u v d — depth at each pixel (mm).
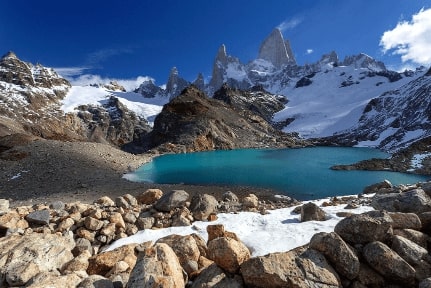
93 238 11531
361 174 49125
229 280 7148
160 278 6266
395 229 8633
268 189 36688
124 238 11945
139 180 43125
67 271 8016
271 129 141500
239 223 12812
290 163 64500
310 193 34719
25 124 146250
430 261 7426
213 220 13516
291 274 6773
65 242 9828
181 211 14023
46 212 12617
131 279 6445
